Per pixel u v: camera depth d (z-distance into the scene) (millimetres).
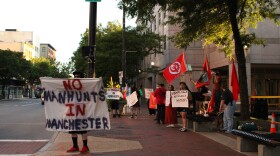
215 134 13484
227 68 32719
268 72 31547
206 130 14359
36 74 97688
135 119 21141
